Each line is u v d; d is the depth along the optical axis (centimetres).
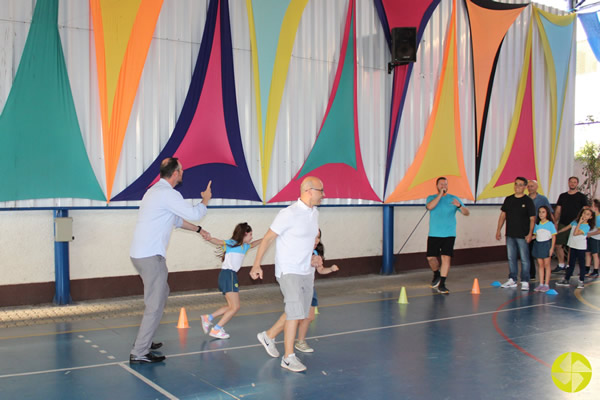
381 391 507
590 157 1761
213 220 1030
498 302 934
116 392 500
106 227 930
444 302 933
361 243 1232
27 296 871
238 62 1001
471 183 1318
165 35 925
